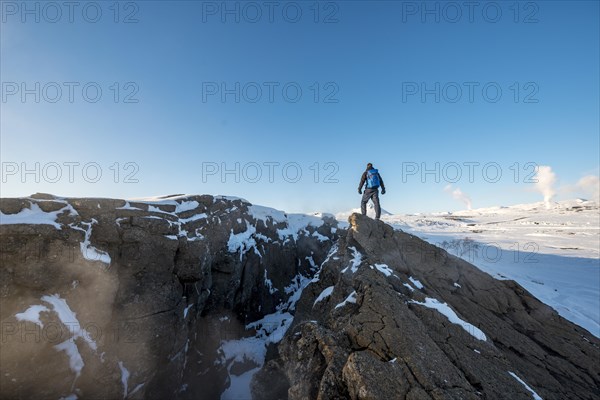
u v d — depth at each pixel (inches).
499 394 192.1
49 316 232.2
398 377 175.3
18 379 213.9
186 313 358.3
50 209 266.5
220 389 419.8
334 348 207.6
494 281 384.2
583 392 245.9
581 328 345.7
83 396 245.6
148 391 303.6
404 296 270.8
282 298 600.1
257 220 592.1
